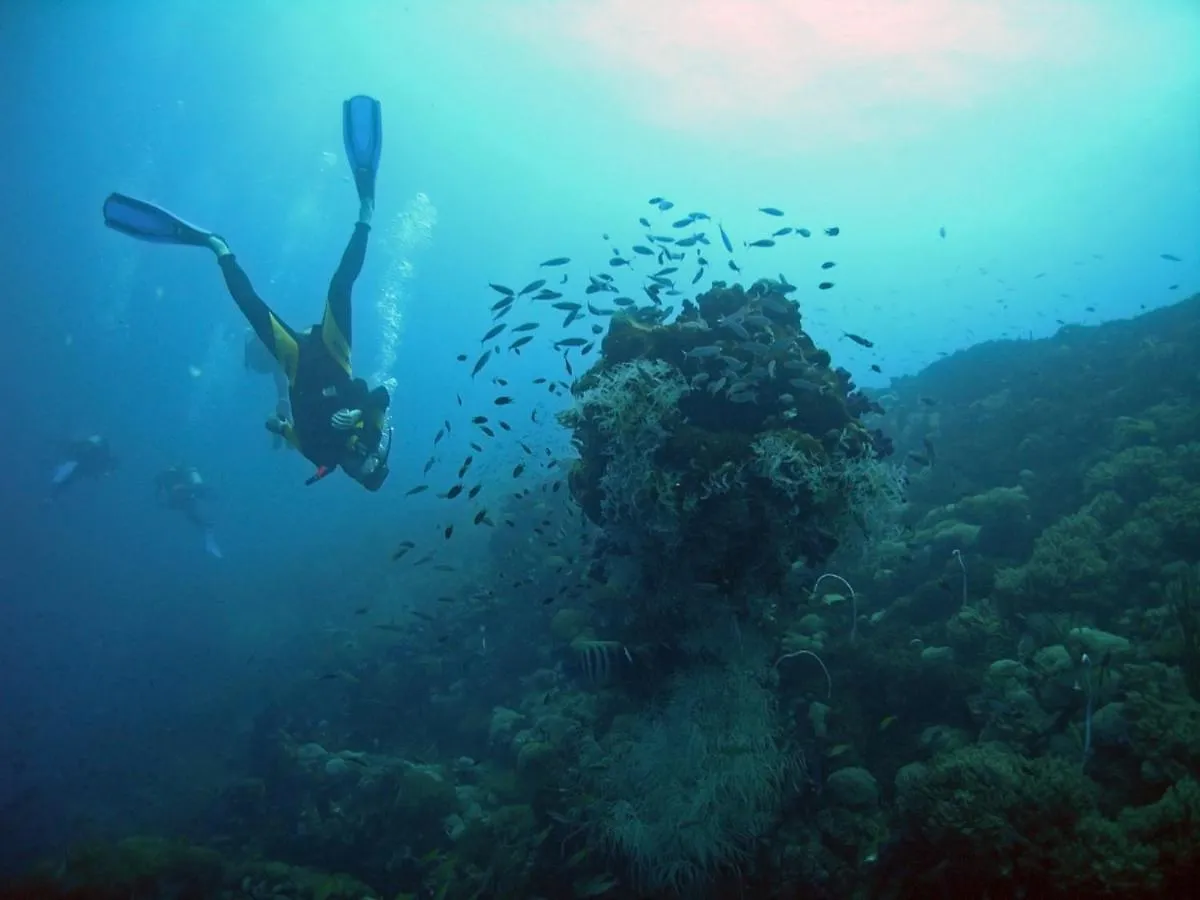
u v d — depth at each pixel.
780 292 6.24
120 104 57.28
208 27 47.53
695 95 41.09
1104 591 5.04
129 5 44.22
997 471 7.87
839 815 4.08
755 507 4.49
